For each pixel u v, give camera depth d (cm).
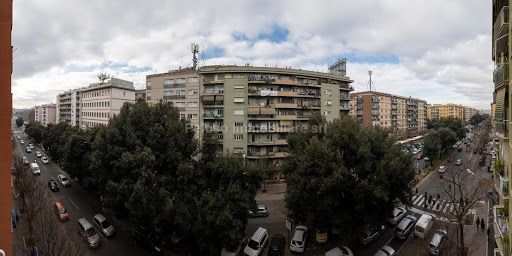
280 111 4884
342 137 2508
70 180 4650
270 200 4056
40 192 3017
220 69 4784
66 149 3666
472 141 10494
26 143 9712
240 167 2383
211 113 4838
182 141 2558
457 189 4362
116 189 2323
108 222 2873
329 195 2280
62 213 3094
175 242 2350
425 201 3672
